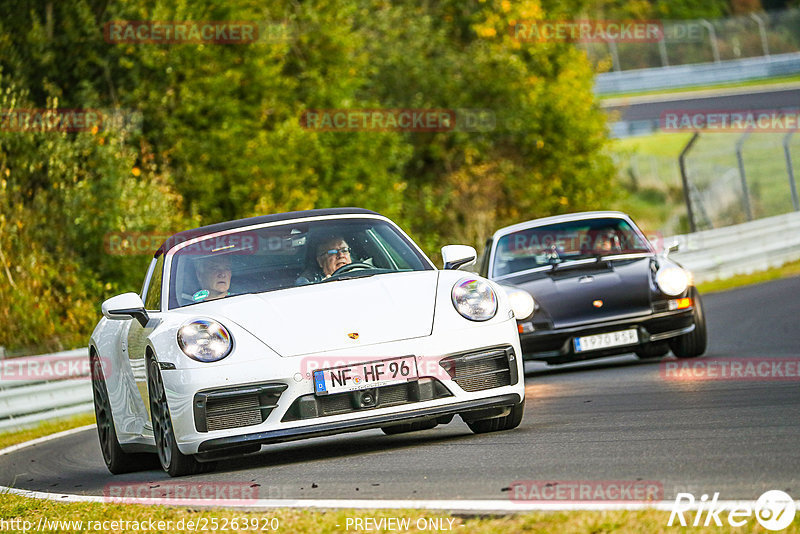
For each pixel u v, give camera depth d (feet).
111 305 75.31
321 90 290.15
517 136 331.36
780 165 394.52
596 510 44.88
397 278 74.08
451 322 70.13
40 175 225.35
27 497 71.41
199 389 66.95
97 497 66.80
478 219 321.32
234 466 72.84
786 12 611.47
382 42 328.08
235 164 255.50
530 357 119.44
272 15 295.89
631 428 70.28
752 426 65.77
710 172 419.33
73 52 242.99
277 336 68.28
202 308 72.74
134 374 77.10
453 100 325.83
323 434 66.85
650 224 412.16
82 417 142.82
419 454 67.72
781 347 122.21
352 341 68.03
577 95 337.72
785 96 509.76
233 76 261.24
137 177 244.01
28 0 238.07
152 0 254.88
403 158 306.76
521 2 337.93
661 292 119.96
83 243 223.51
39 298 207.21
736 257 244.01
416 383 68.28
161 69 253.85
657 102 525.75
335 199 281.33
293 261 77.82
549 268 125.80
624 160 437.99
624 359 134.51
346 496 55.21
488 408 70.79
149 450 78.43
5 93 227.40
